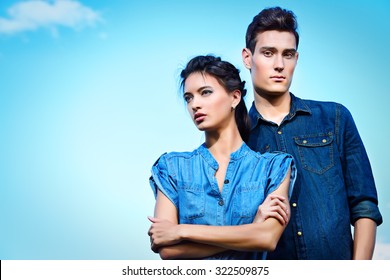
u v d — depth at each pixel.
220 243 3.05
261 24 3.73
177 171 3.33
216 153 3.34
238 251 3.18
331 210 3.62
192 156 3.36
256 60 3.73
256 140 3.79
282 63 3.69
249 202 3.18
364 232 3.62
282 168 3.26
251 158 3.30
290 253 3.59
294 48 3.73
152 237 3.16
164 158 3.40
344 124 3.78
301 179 3.66
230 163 3.29
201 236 3.06
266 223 3.07
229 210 3.19
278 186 3.21
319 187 3.65
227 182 3.24
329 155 3.71
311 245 3.58
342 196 3.67
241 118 3.47
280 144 3.74
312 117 3.79
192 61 3.36
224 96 3.32
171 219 3.26
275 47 3.69
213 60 3.34
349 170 3.73
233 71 3.36
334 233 3.60
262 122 3.80
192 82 3.31
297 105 3.81
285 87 3.71
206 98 3.30
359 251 3.59
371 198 3.69
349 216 3.68
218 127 3.32
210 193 3.24
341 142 3.75
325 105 3.83
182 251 3.12
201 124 3.30
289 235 3.60
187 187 3.27
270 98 3.79
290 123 3.78
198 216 3.20
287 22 3.72
